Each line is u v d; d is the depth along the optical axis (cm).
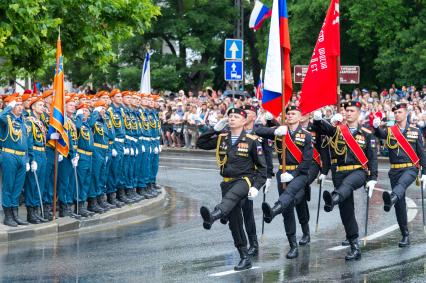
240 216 1777
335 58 2123
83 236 2241
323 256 1938
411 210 2692
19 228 2236
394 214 2617
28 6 2581
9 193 2280
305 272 1742
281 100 2066
